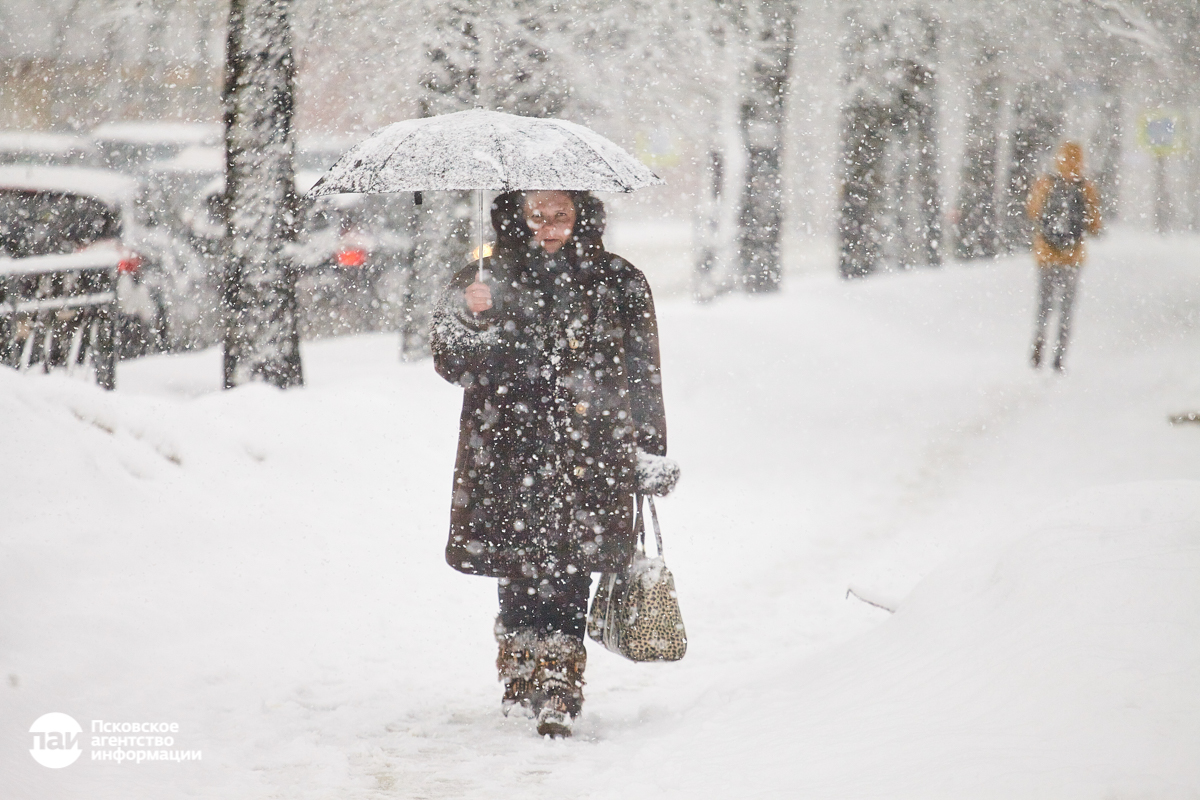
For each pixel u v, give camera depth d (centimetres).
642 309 1582
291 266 3516
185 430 2425
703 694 1603
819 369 4291
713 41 4309
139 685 1577
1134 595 1272
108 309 3316
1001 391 4269
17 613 1628
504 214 1563
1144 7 5153
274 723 1519
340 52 3956
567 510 1551
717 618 2184
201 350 4509
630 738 1500
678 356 4272
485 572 1566
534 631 1582
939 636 1415
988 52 5069
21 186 4247
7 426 2064
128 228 4384
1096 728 1095
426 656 1886
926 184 6856
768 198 5884
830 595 2311
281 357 3481
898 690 1335
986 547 1551
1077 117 6719
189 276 4506
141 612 1759
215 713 1539
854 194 6188
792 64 5081
